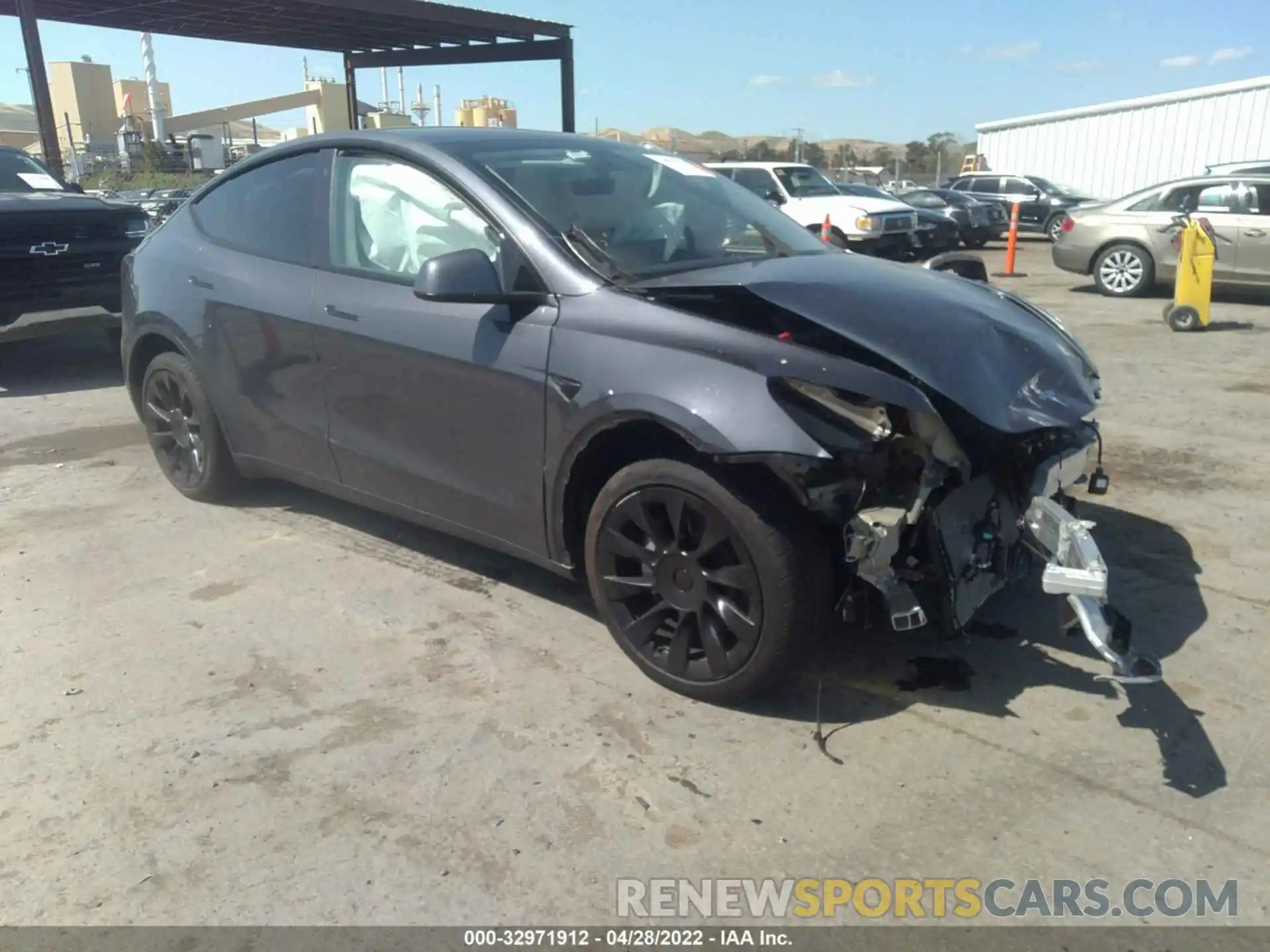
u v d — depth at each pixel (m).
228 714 3.17
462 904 2.40
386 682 3.34
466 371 3.49
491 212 3.55
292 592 4.02
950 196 21.38
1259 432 6.07
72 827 2.66
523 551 3.60
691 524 3.07
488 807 2.72
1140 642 3.54
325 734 3.06
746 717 3.12
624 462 3.36
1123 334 9.77
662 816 2.68
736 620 3.02
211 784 2.83
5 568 4.26
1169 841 2.57
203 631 3.71
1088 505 4.84
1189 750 2.93
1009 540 3.22
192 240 4.71
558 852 2.56
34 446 6.09
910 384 2.93
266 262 4.30
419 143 3.85
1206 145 25.66
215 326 4.45
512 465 3.46
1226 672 3.34
